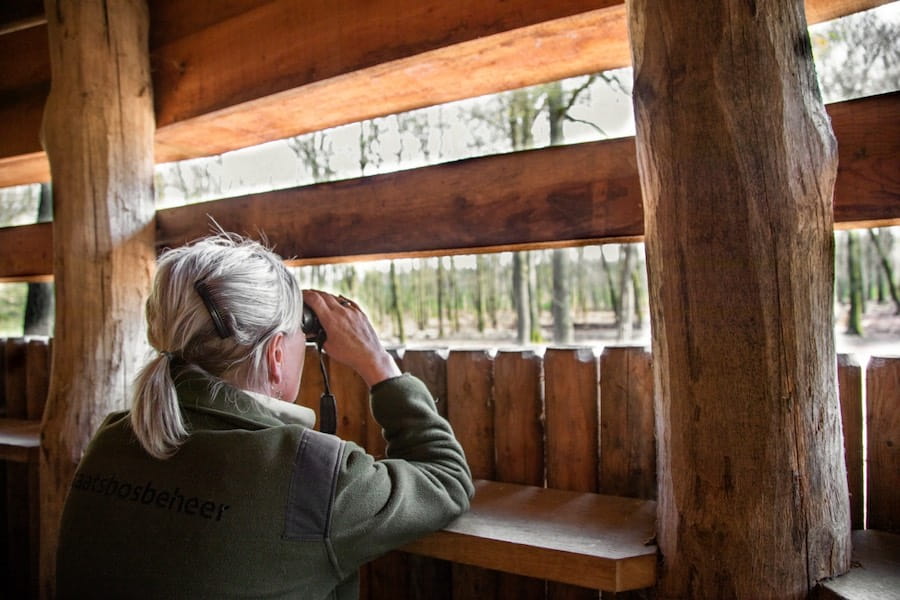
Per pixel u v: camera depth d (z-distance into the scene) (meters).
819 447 0.95
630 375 1.38
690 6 0.94
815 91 0.96
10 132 2.25
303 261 1.86
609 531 1.15
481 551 1.12
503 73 1.64
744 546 0.95
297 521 0.83
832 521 0.97
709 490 0.97
